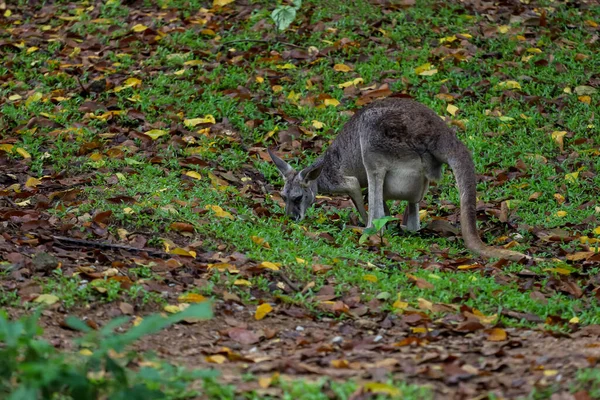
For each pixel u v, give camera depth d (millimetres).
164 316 8211
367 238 10992
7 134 13562
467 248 10797
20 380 6000
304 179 11852
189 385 6746
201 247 10117
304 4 17984
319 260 9984
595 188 13055
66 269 9047
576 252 10867
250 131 14305
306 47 16672
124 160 12828
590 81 15969
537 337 8031
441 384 6762
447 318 8531
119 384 5918
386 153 11414
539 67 16344
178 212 10961
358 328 8320
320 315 8617
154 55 16312
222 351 7469
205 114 14531
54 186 11750
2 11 18266
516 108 15086
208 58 16266
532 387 6551
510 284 9570
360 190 12172
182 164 12938
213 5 17906
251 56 16359
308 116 14750
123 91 15062
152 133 13641
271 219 11344
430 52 16469
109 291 8477
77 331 7859
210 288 8828
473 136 14281
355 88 15344
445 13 17859
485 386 6660
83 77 15523
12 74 15609
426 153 11289
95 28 17234
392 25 17438
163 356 7465
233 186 12617
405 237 11586
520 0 18594
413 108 11438
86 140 13406
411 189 11516
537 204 12586
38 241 9680
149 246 10039
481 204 12531
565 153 14078
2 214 10445
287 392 6469
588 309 9062
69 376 5559
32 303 8219
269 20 17328
